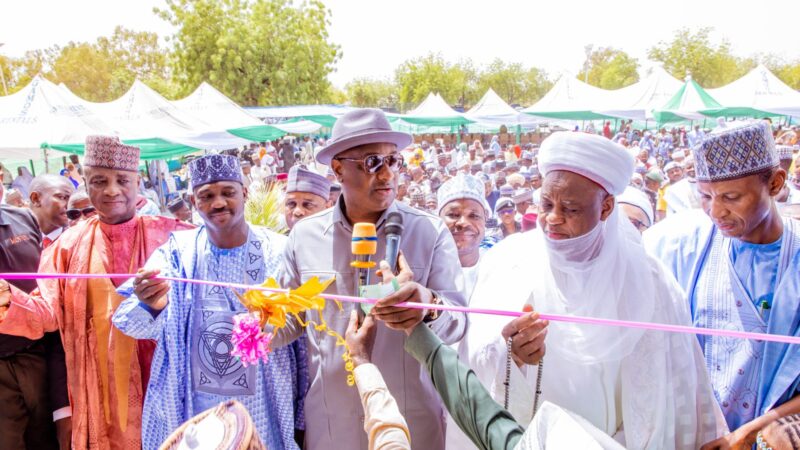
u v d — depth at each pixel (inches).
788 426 53.4
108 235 108.9
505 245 85.8
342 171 81.4
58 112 432.1
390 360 80.2
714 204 78.3
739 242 82.2
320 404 84.2
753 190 74.6
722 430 76.8
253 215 181.3
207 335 92.9
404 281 70.0
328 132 1400.1
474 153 835.4
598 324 69.2
